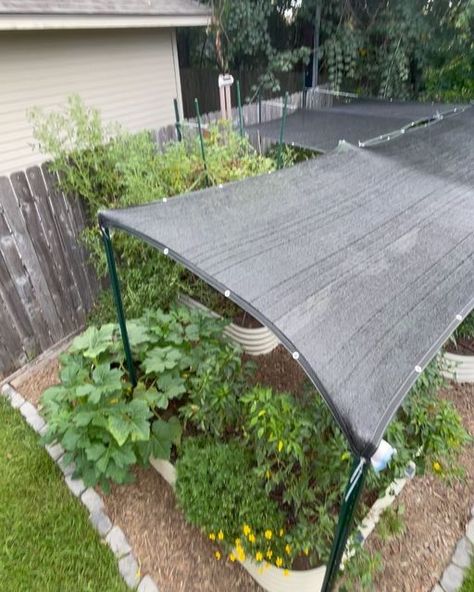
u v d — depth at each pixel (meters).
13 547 2.31
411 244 2.05
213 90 9.75
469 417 3.06
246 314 3.84
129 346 2.77
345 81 9.84
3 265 3.24
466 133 4.23
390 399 1.25
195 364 2.77
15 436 2.97
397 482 2.18
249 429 2.28
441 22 8.39
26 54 5.25
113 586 2.17
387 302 1.64
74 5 5.14
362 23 9.07
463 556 2.29
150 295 3.67
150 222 2.15
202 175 4.02
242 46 8.97
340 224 2.22
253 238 2.04
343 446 1.93
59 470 2.73
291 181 2.76
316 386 1.29
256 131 6.07
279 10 9.25
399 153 3.47
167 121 7.65
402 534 2.38
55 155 3.56
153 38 6.89
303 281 1.72
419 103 7.31
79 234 3.81
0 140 5.26
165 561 2.28
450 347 3.36
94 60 6.11
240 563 2.24
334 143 5.39
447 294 1.72
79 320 4.02
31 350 3.64
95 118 3.92
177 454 2.63
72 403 2.61
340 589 2.06
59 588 2.15
